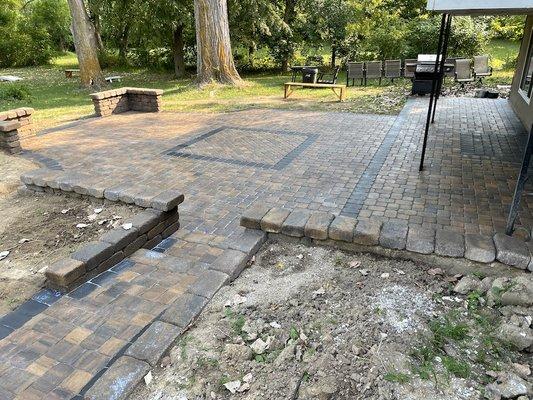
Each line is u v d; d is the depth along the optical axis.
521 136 6.82
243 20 16.69
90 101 12.39
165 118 9.09
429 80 10.21
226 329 2.48
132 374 2.08
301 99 10.97
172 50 18.83
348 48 17.36
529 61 7.85
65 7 28.14
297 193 4.89
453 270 3.07
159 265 3.29
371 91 11.77
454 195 4.65
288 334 2.44
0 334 2.53
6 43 23.86
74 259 3.04
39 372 2.18
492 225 3.94
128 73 20.28
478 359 2.23
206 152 6.54
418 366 2.16
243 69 19.08
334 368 2.16
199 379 2.12
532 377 2.13
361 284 2.92
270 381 2.11
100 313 2.67
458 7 3.64
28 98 12.77
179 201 4.02
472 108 8.91
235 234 4.02
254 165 5.89
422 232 3.25
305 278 3.04
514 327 2.40
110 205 4.24
